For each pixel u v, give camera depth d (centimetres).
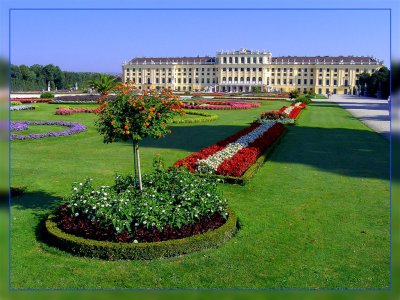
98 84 6806
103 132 1047
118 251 847
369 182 1505
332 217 1125
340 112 5109
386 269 828
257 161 1730
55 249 896
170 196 1016
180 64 17362
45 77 11744
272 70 16838
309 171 1673
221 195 1105
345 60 16238
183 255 875
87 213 933
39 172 1627
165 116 1034
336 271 823
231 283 774
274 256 884
